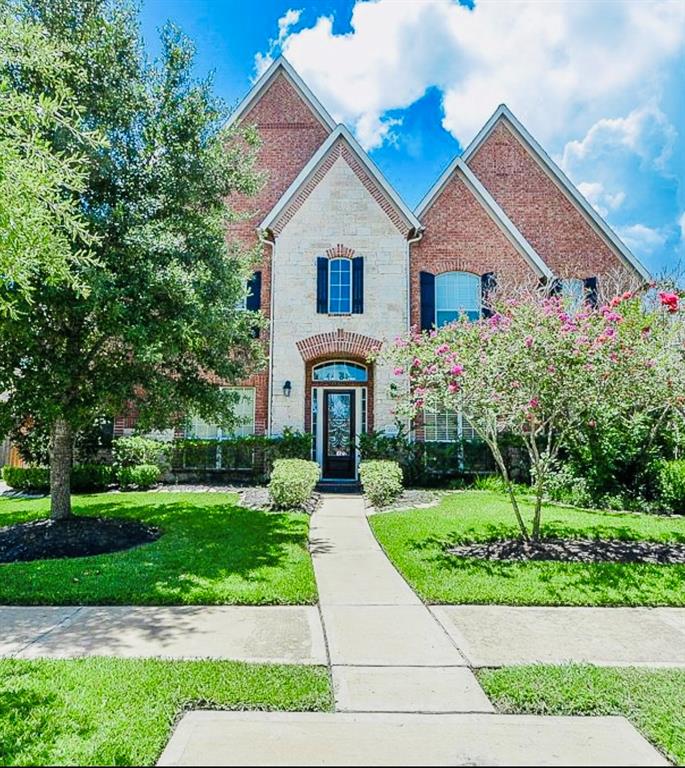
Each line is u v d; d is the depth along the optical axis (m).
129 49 9.28
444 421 16.41
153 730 3.24
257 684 3.83
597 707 3.60
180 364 9.97
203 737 3.18
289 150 18.58
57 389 8.42
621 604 5.77
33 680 3.86
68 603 5.70
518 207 18.55
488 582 6.34
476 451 15.59
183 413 10.16
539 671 4.09
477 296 16.75
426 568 6.93
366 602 5.83
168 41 9.80
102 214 8.87
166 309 8.67
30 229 4.21
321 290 16.33
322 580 6.65
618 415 9.72
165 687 3.76
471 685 3.93
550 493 12.59
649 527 9.29
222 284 9.86
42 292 7.50
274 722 3.37
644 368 7.59
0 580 6.34
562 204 18.47
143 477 14.48
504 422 8.36
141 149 9.42
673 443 12.19
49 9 8.53
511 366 7.74
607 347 7.50
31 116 4.63
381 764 2.89
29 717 3.37
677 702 3.63
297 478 11.24
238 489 14.48
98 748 3.06
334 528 9.84
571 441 12.48
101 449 15.69
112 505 11.81
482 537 8.55
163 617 5.31
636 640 4.82
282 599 5.78
